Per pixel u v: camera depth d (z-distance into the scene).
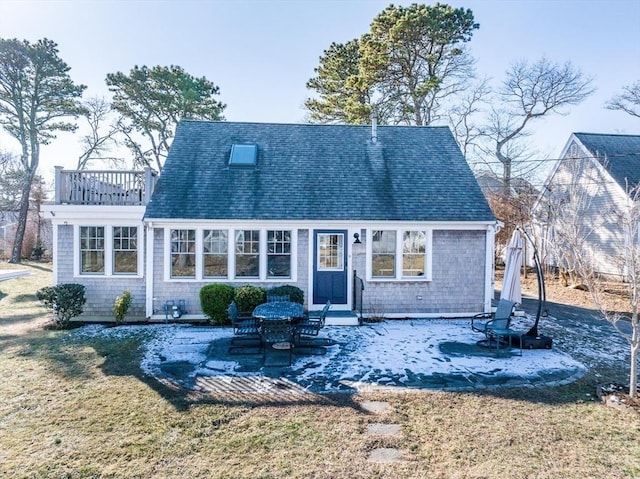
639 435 4.72
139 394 5.87
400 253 11.37
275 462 4.13
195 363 7.34
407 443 4.52
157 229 10.88
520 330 9.96
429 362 7.46
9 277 18.91
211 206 11.03
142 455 4.25
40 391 5.96
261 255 11.10
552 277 19.77
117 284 10.99
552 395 5.91
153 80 25.22
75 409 5.35
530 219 19.03
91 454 4.26
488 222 11.25
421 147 13.62
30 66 23.58
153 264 10.89
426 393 5.97
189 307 10.96
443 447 4.43
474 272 11.53
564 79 24.19
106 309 11.02
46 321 10.73
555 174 22.52
